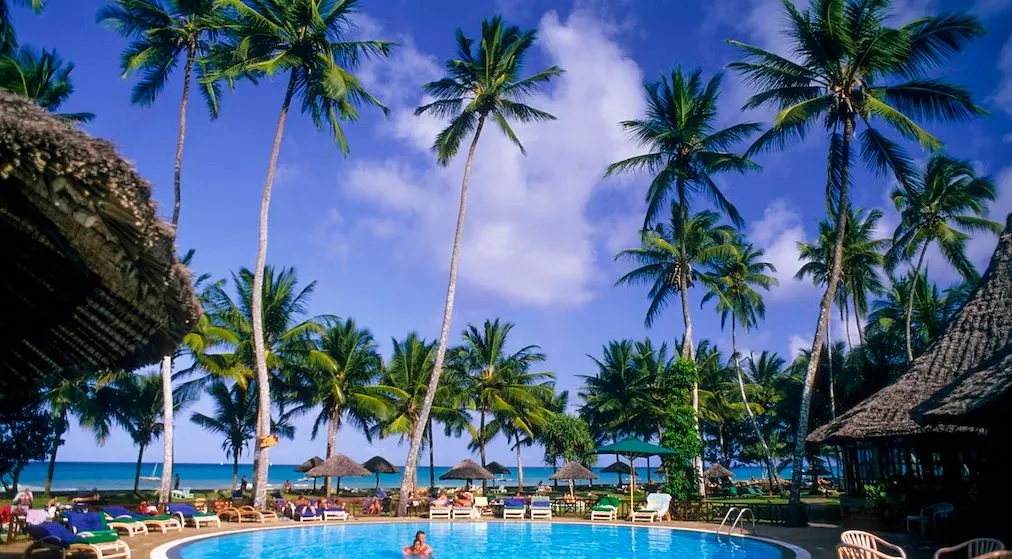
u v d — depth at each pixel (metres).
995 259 18.75
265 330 32.97
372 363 37.81
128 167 3.44
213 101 26.98
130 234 3.66
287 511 25.06
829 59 22.59
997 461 11.62
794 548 16.02
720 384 51.47
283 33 24.53
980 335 17.55
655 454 25.81
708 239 36.94
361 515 26.34
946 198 32.03
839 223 22.70
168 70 26.09
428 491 40.94
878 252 35.69
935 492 17.84
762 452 55.62
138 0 24.45
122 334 4.74
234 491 37.16
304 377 35.66
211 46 25.34
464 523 23.69
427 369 40.59
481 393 42.25
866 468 23.84
